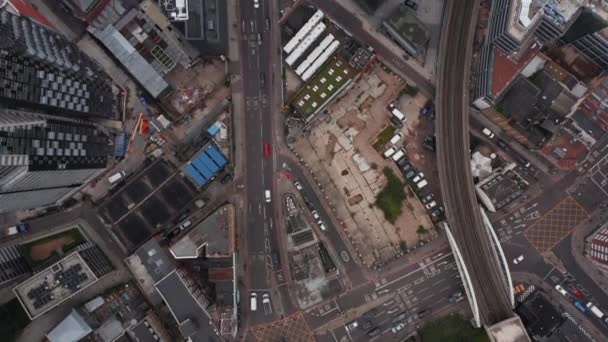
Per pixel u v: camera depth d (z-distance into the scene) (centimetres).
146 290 12294
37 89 9700
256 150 13262
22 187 9944
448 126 12875
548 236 13225
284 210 13188
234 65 13250
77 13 12781
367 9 13038
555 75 12788
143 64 12775
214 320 12281
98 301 12631
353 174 13300
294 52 12775
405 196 13262
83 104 11388
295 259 13088
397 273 13238
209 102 13288
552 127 12619
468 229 12850
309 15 13175
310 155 13288
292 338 13175
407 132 13288
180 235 12838
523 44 12019
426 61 13288
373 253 13250
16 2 11350
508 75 12281
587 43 12381
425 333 13100
